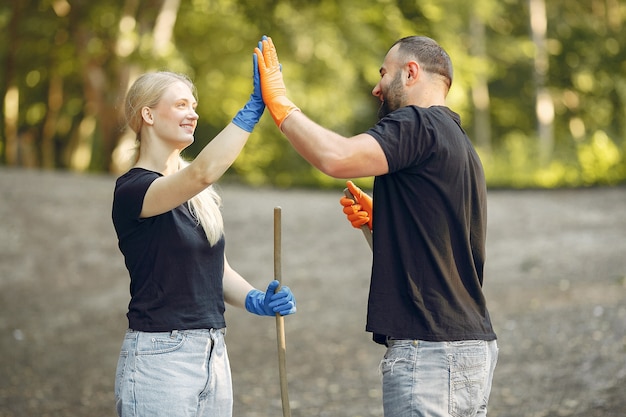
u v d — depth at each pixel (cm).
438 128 712
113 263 2509
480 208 740
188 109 767
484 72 5522
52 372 1677
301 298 2123
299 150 706
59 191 3216
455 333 706
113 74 4534
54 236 2706
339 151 686
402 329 709
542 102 6138
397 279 716
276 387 1516
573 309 1688
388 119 709
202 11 4791
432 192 709
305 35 4856
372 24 5091
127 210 735
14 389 1566
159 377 726
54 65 5044
